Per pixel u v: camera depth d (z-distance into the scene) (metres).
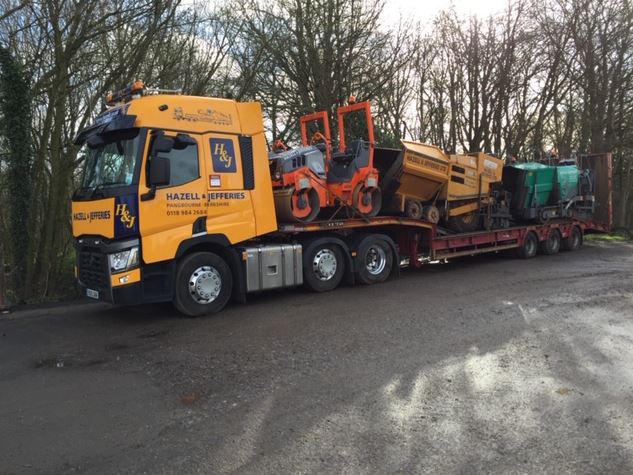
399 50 19.81
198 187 7.35
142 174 6.81
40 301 10.08
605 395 4.26
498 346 5.63
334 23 17.77
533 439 3.54
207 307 7.57
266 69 18.22
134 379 4.93
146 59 13.45
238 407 4.18
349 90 18.45
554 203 15.02
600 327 6.36
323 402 4.22
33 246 10.62
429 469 3.18
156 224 6.94
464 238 12.03
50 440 3.69
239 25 17.61
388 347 5.67
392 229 10.95
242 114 7.94
